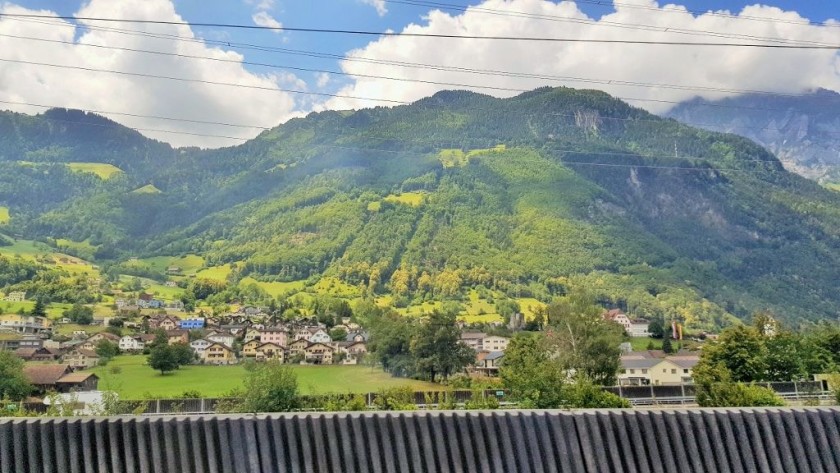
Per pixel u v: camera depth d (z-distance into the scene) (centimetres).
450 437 1211
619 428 1250
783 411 1279
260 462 1169
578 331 6438
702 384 3584
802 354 6234
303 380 7619
